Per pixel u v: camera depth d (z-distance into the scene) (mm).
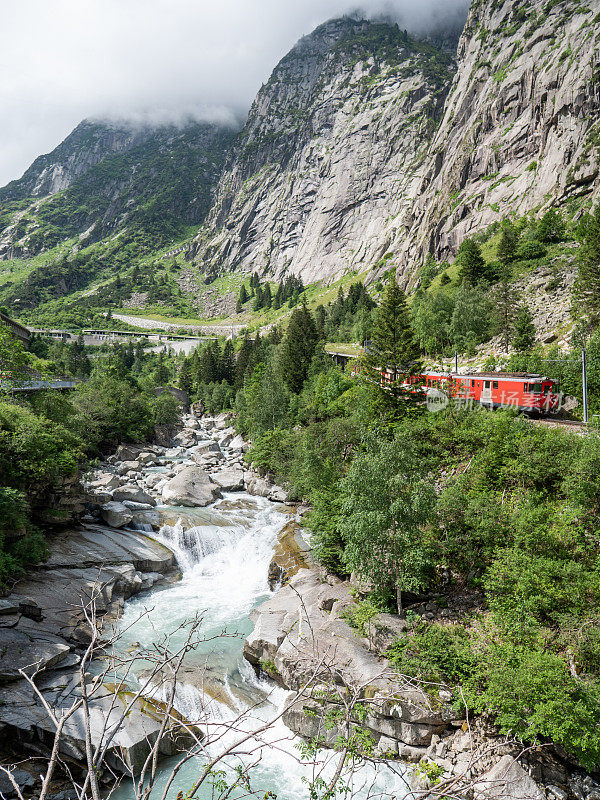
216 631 37375
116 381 110000
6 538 40344
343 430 57594
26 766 24203
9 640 31047
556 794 23078
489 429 46781
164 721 7719
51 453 50062
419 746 26344
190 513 58844
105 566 44375
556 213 164500
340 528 36281
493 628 30766
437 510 36625
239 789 24266
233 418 137000
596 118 181000
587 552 32938
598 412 57312
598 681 24875
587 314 90812
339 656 30562
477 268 146375
